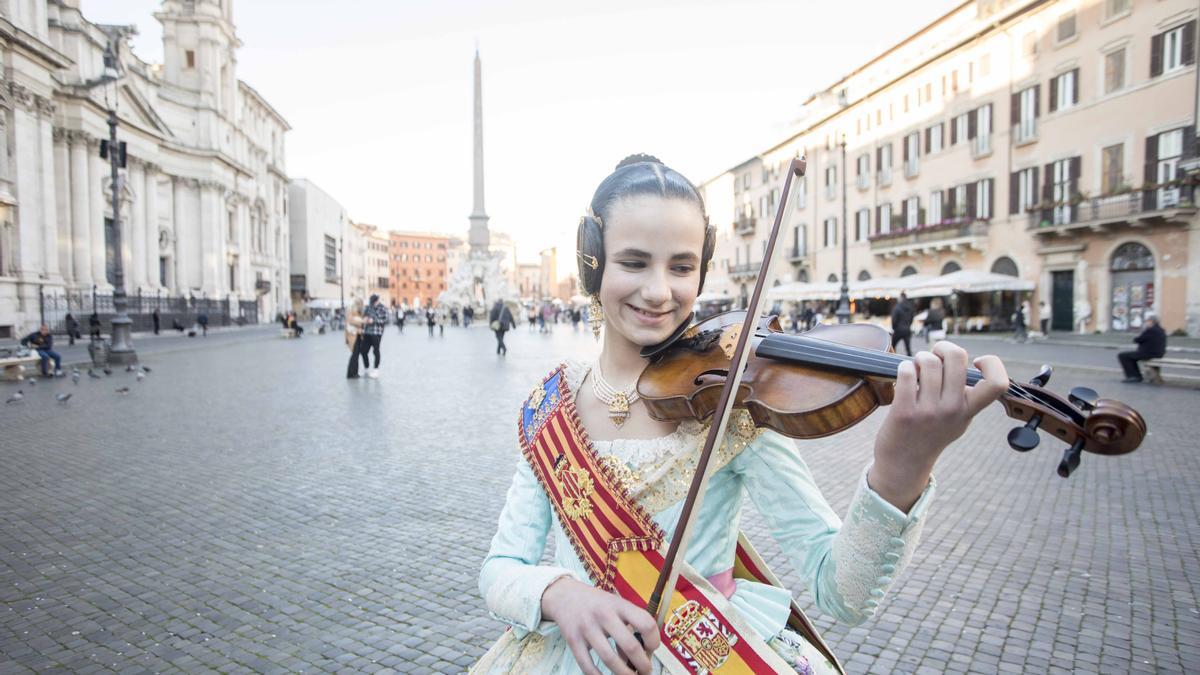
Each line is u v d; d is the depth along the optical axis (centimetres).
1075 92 2552
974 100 3003
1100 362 1592
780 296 3812
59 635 327
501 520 132
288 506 529
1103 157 2459
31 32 2717
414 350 2477
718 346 122
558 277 11612
